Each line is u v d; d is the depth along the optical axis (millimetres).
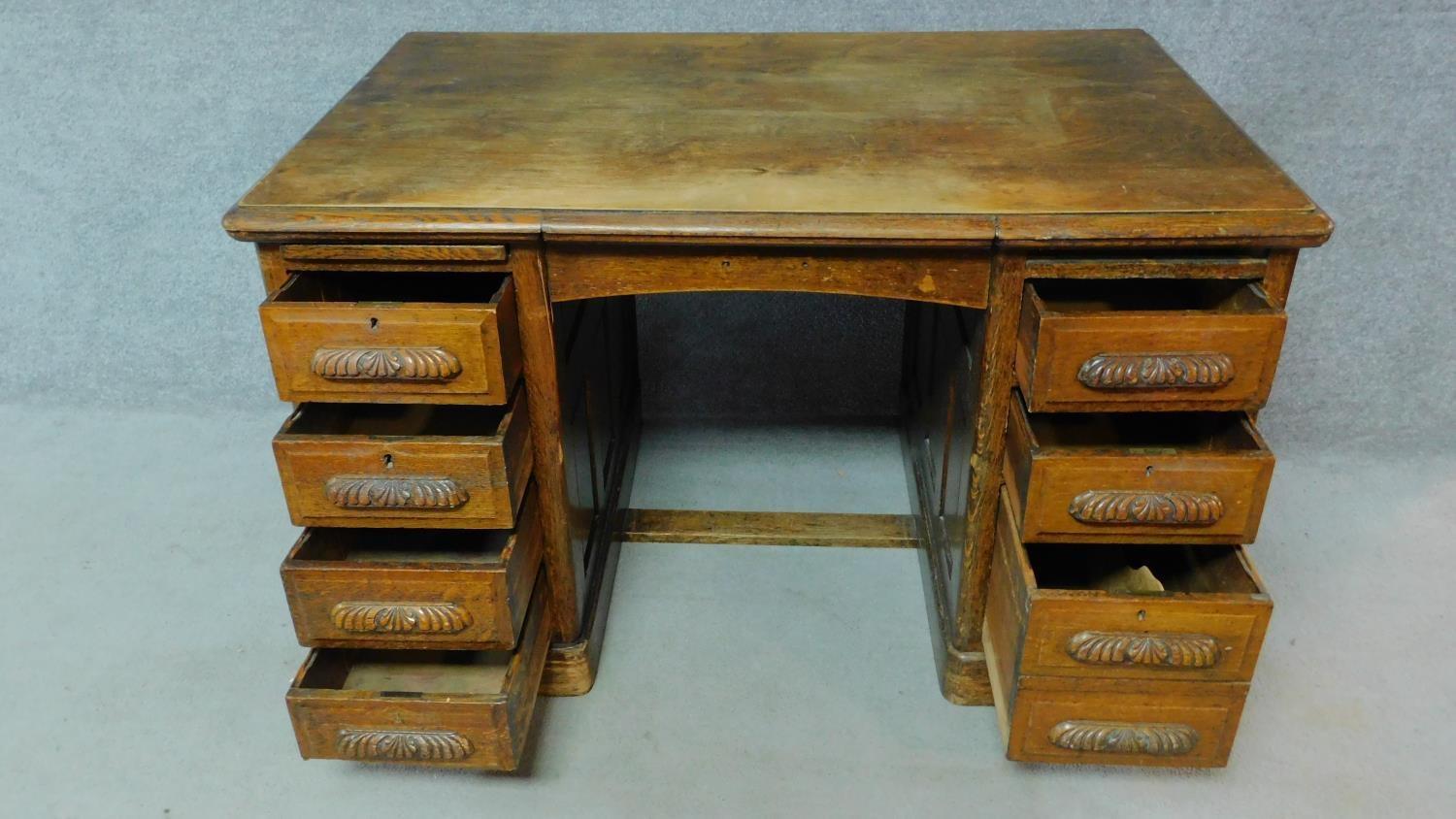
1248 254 1204
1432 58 1740
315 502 1244
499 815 1376
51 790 1410
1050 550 1566
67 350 2156
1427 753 1438
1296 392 2045
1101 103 1471
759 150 1342
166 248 2055
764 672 1591
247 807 1389
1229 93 1822
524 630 1335
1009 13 1820
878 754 1454
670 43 1737
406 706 1222
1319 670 1569
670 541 1853
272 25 1858
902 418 2066
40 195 1997
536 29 1877
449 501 1228
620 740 1479
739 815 1369
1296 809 1364
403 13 1854
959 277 1234
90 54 1872
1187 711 1225
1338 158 1843
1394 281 1923
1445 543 1815
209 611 1699
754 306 2074
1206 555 1346
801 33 1771
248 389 2203
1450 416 2035
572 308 1451
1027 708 1241
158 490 1973
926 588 1718
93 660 1607
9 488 1970
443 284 1489
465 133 1406
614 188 1248
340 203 1224
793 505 1940
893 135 1381
